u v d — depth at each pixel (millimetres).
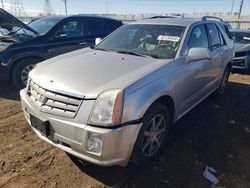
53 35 6422
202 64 4301
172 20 4586
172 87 3406
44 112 2908
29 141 3855
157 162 3434
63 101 2799
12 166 3268
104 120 2641
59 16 7023
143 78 2992
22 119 4559
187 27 4191
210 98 5949
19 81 6051
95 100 2674
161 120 3363
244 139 4133
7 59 5754
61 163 3357
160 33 4176
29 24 7035
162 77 3246
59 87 2852
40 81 3086
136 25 4586
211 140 4047
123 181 3076
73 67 3268
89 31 7191
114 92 2695
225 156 3633
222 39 5578
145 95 2900
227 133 4305
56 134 2861
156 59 3580
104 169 3262
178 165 3396
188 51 3939
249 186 3068
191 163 3445
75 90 2764
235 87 7031
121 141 2713
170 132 4242
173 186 3033
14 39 6000
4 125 4316
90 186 2980
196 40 4309
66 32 6703
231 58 5988
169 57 3693
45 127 2900
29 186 2947
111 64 3346
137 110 2791
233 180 3154
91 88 2770
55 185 2977
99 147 2648
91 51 4102
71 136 2750
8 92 5941
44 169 3236
